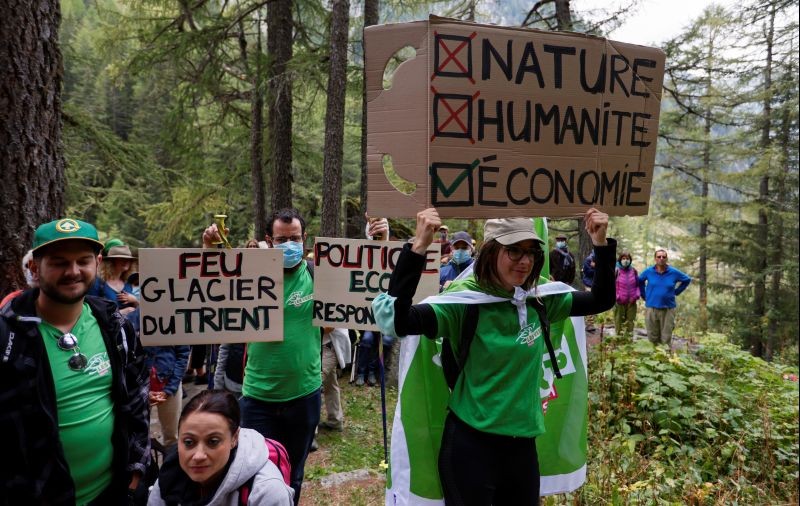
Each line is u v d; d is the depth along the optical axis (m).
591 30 10.39
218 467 1.88
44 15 3.71
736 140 17.89
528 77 2.19
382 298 2.06
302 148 14.97
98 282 3.54
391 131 2.09
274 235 3.50
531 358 2.15
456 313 2.12
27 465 1.81
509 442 2.12
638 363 5.49
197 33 11.80
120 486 2.13
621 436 4.38
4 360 1.78
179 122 13.25
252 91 13.21
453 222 16.17
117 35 12.00
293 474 3.27
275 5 12.14
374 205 2.11
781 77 16.67
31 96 3.64
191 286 3.20
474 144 2.12
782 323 16.98
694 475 3.76
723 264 19.41
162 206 14.27
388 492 2.40
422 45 2.06
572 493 3.42
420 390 2.38
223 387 4.12
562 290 2.34
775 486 3.97
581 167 2.29
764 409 4.77
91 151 6.69
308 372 3.26
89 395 2.00
